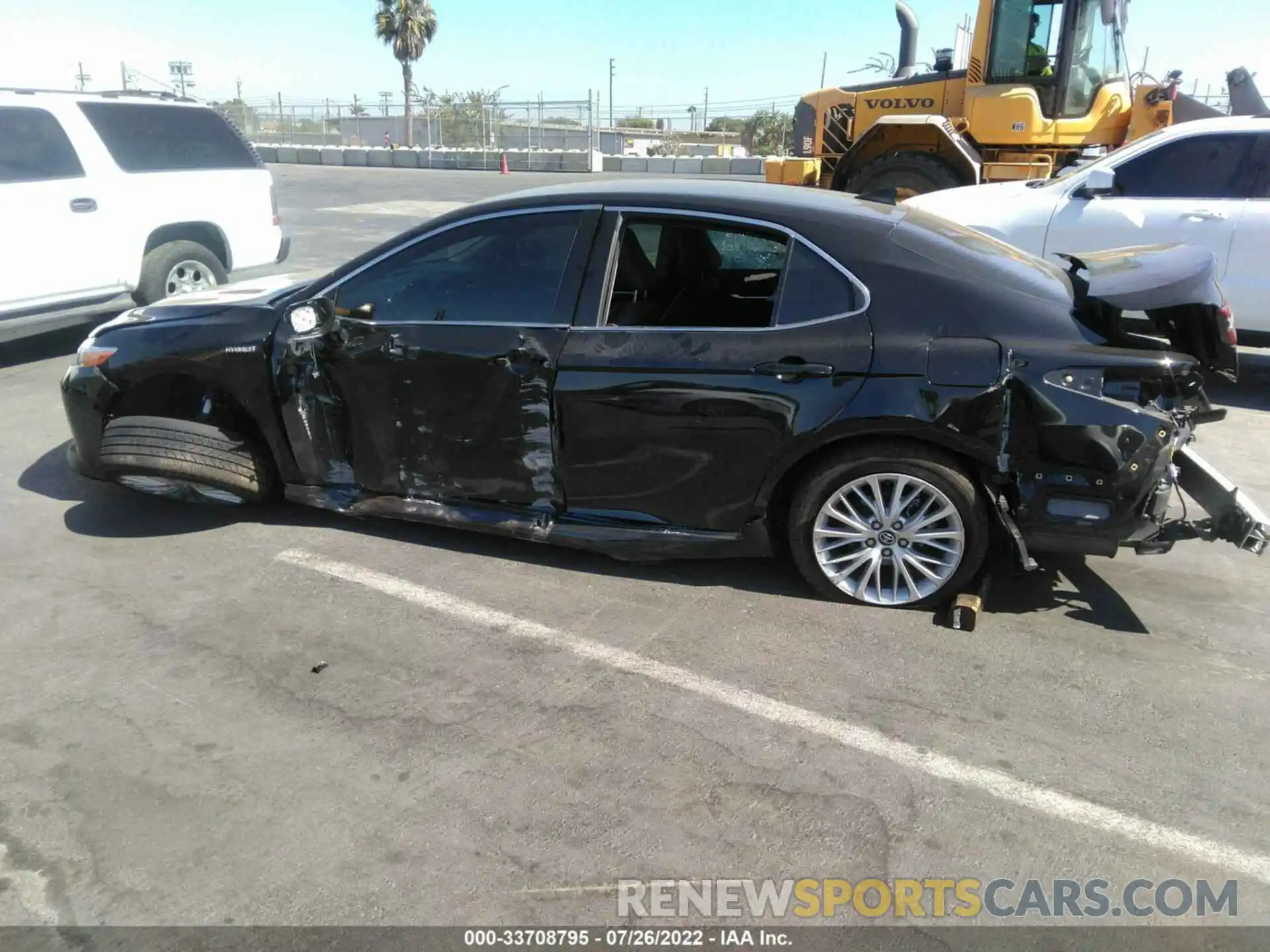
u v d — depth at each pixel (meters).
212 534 4.31
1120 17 9.78
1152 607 3.69
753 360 3.41
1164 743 2.85
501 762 2.75
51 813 2.54
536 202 3.77
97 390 4.15
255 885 2.30
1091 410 3.13
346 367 3.93
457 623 3.54
